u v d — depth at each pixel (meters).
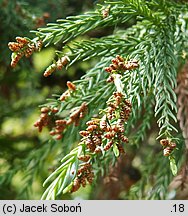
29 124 0.63
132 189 0.48
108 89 0.35
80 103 0.37
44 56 0.60
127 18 0.34
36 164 0.47
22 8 0.45
